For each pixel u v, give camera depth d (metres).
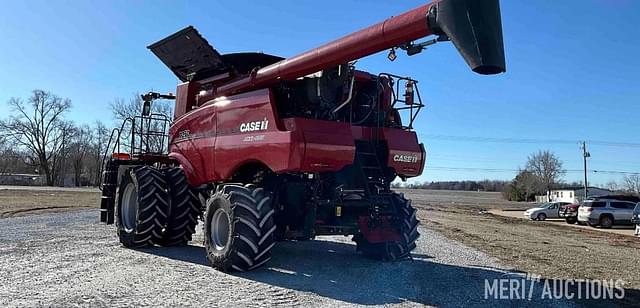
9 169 85.00
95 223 13.74
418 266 7.98
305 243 10.70
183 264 7.44
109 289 5.62
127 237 9.18
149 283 6.00
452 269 7.86
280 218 7.54
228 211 6.82
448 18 4.86
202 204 9.48
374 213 7.66
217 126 8.10
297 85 7.32
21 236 10.24
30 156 80.44
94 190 54.47
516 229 21.14
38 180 79.00
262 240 6.69
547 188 85.88
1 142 75.94
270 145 6.81
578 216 31.12
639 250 14.02
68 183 80.25
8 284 5.71
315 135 6.68
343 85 7.20
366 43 5.68
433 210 39.81
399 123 8.33
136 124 11.05
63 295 5.27
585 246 14.10
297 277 6.66
